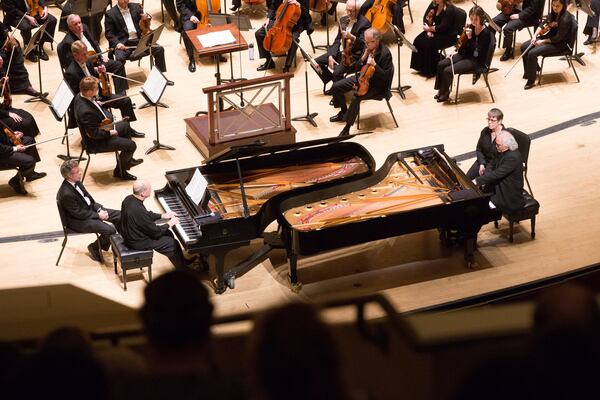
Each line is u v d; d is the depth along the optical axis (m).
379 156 17.08
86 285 13.42
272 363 3.83
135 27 19.84
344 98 18.16
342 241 12.55
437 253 14.05
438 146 14.34
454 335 4.96
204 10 20.25
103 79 17.56
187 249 12.75
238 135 16.86
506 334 4.77
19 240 14.70
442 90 18.78
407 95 19.23
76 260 14.12
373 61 17.25
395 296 13.13
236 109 16.64
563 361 4.18
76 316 12.28
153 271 13.88
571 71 19.89
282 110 18.66
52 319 12.20
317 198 13.31
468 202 12.83
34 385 4.28
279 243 13.41
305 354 3.83
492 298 10.31
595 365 4.16
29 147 16.56
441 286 13.33
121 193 16.12
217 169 14.27
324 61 19.02
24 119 17.39
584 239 14.23
